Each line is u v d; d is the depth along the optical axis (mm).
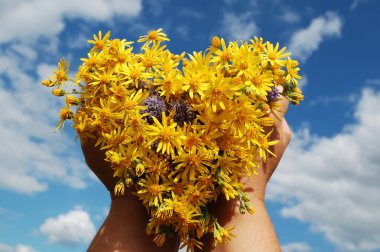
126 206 494
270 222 504
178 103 442
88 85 470
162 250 487
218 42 461
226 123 433
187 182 440
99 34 487
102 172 502
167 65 451
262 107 468
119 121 455
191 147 428
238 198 494
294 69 489
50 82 486
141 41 497
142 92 463
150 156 440
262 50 491
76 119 473
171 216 436
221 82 420
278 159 524
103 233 491
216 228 459
